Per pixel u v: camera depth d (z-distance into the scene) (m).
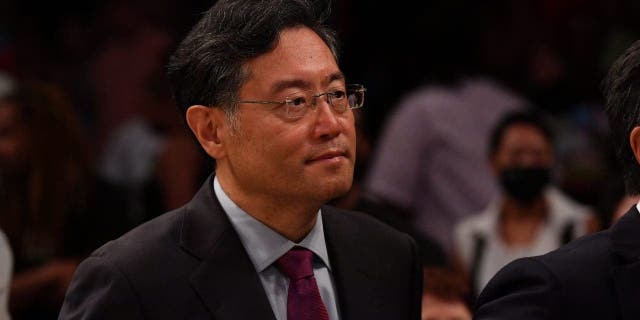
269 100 5.67
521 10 15.09
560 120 14.12
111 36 16.38
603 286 5.70
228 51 5.73
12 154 10.04
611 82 6.00
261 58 5.70
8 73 15.85
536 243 10.79
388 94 14.11
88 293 5.76
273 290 5.91
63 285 9.89
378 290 6.16
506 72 14.75
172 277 5.77
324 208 6.35
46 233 10.12
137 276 5.73
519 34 14.95
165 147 12.87
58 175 10.19
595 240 5.89
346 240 6.24
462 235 11.01
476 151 12.49
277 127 5.66
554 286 5.68
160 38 16.19
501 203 10.98
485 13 14.78
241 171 5.81
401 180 12.57
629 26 15.63
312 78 5.68
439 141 12.55
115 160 14.44
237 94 5.73
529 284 5.76
